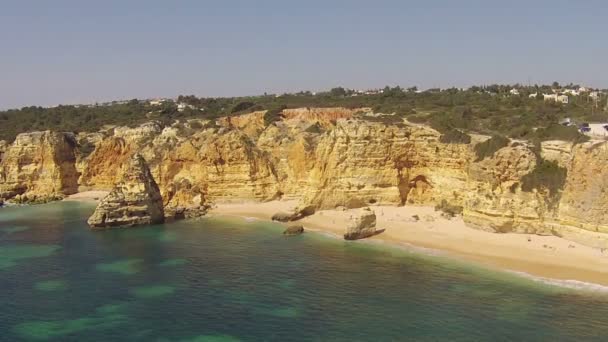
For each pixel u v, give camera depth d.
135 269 60.91
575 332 42.09
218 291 53.09
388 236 72.25
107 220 83.81
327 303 49.34
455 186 80.19
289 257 64.69
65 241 75.25
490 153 72.25
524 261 58.88
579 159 62.53
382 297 50.50
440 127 85.25
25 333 43.72
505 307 47.12
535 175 66.75
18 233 80.75
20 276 58.56
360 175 85.94
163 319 46.31
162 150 110.44
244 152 98.31
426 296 50.41
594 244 59.81
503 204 68.38
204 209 94.19
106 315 47.28
